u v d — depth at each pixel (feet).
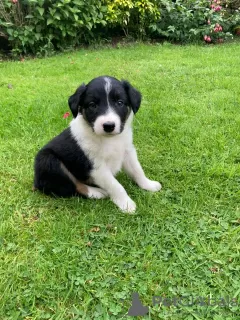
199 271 1.33
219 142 2.22
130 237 1.51
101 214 1.66
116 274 1.34
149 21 5.47
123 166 1.89
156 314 1.19
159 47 5.03
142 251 1.44
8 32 4.74
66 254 1.44
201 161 2.07
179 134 2.37
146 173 2.01
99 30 5.48
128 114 1.73
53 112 2.77
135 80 3.52
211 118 2.56
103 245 1.48
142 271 1.35
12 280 1.32
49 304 1.24
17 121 2.66
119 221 1.62
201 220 1.59
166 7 5.40
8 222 1.63
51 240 1.51
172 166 2.04
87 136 1.69
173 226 1.56
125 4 5.17
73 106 1.66
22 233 1.56
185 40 5.43
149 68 3.90
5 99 3.07
